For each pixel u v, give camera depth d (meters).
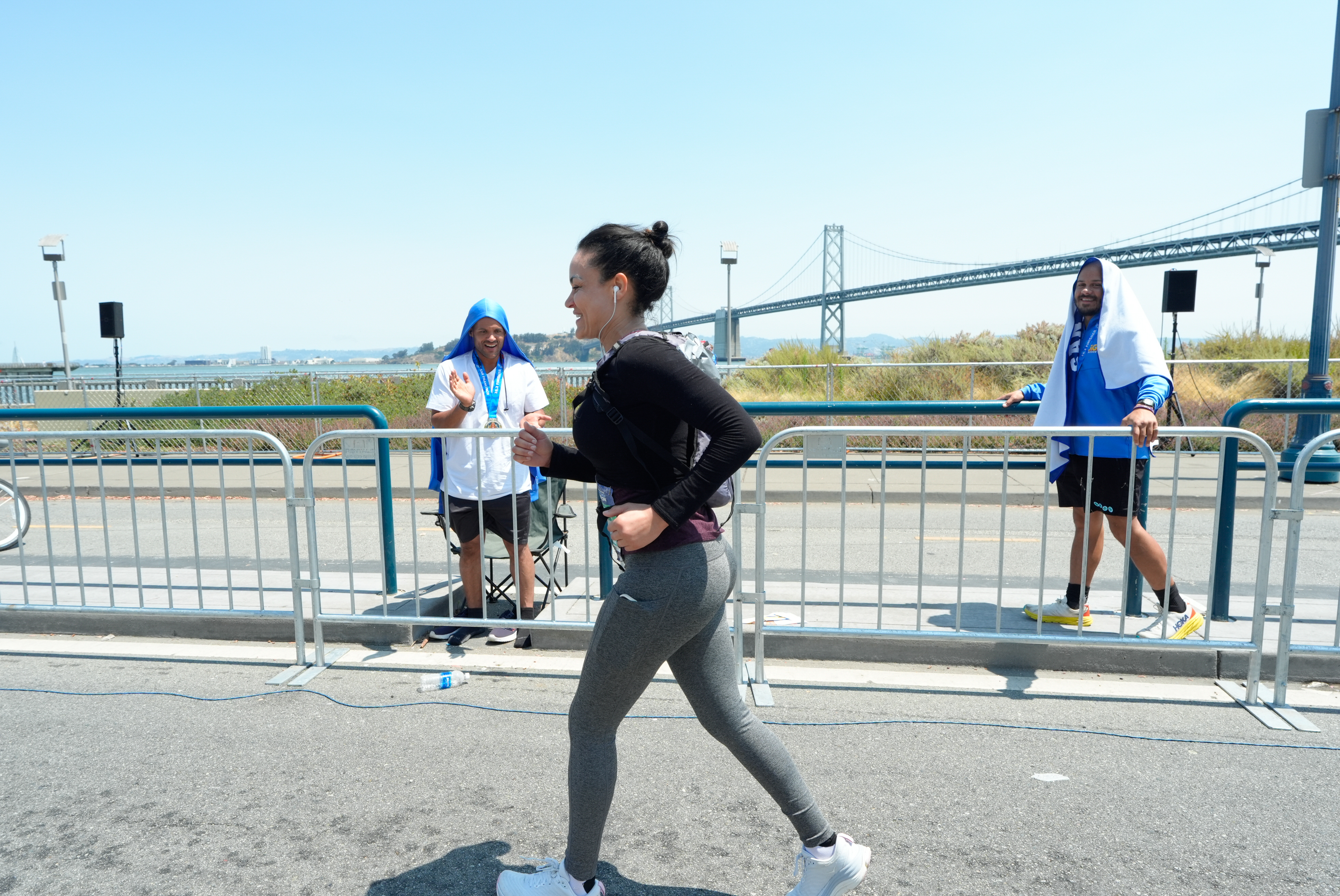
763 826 2.60
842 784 2.84
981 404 4.89
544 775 2.92
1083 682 3.74
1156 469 10.21
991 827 2.57
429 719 3.37
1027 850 2.45
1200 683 3.73
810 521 8.06
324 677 3.83
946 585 5.57
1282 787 2.80
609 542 4.60
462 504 4.19
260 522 8.14
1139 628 4.10
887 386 13.86
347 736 3.22
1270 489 3.39
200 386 15.18
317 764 3.00
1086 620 4.15
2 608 4.42
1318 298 9.10
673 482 1.94
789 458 10.30
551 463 2.30
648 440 1.90
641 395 1.86
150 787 2.83
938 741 3.16
